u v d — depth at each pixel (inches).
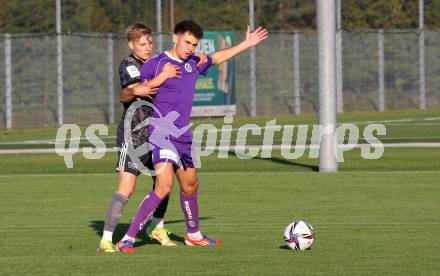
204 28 4534.9
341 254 1088.8
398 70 4704.7
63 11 4274.1
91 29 4333.2
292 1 4936.0
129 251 1115.9
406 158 2313.0
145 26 1103.6
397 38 4697.3
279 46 4367.6
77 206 1541.6
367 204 1524.4
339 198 1601.9
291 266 1019.9
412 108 4729.3
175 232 1270.9
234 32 4116.6
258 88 4318.4
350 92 4594.0
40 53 3880.4
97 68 3966.5
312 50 4448.8
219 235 1234.6
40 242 1194.6
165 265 1031.0
